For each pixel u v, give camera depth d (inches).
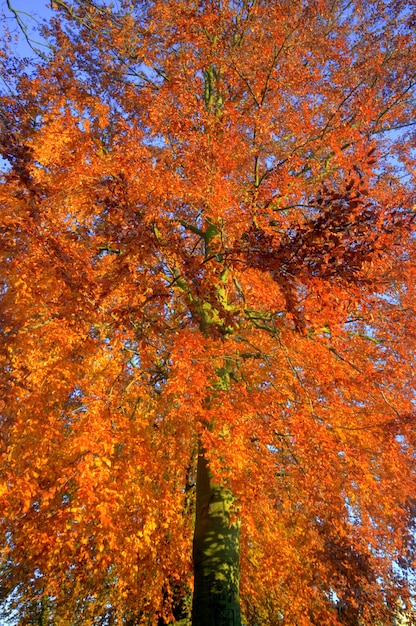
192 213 336.5
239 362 287.1
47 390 272.1
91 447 222.2
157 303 230.1
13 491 242.7
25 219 199.3
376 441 307.6
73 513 251.9
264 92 343.6
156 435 340.8
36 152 264.4
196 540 265.4
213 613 236.4
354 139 341.4
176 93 344.5
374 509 350.6
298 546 337.1
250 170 357.1
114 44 372.8
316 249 163.0
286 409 260.2
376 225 165.2
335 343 320.2
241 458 234.1
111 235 182.2
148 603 359.3
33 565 291.3
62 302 210.4
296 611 347.9
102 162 285.9
